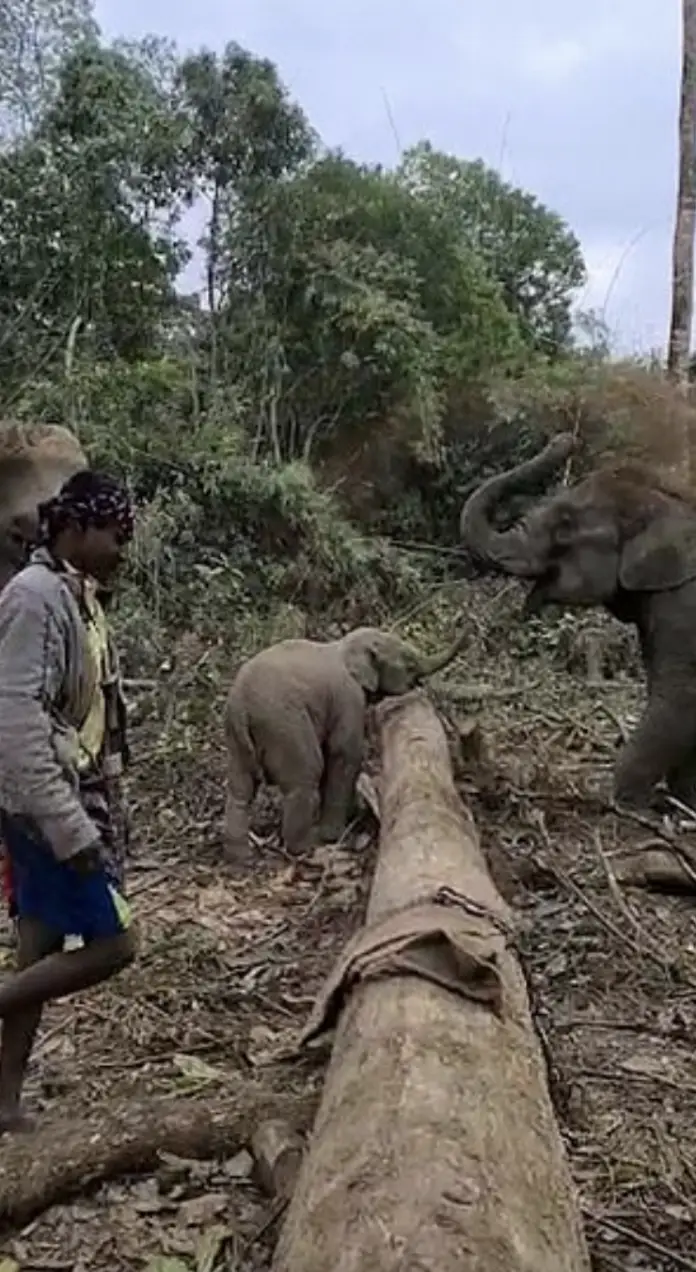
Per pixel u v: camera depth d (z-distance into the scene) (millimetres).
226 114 16016
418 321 16000
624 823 7582
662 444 12875
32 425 6004
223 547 13617
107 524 4164
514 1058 3617
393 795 6664
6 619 3988
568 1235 2955
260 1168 4016
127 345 15508
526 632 12578
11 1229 3900
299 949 6043
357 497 16219
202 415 14461
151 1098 4480
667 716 7617
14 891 4277
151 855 7434
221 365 15750
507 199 20641
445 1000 3783
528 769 8203
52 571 4117
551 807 7820
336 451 16219
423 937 4066
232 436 14039
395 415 16000
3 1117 4309
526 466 8234
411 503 16328
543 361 17219
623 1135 4332
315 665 7492
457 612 12992
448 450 16562
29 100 16281
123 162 14961
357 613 13297
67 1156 4039
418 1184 2809
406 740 7395
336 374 15852
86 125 15125
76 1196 4020
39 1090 4688
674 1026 5219
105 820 4195
